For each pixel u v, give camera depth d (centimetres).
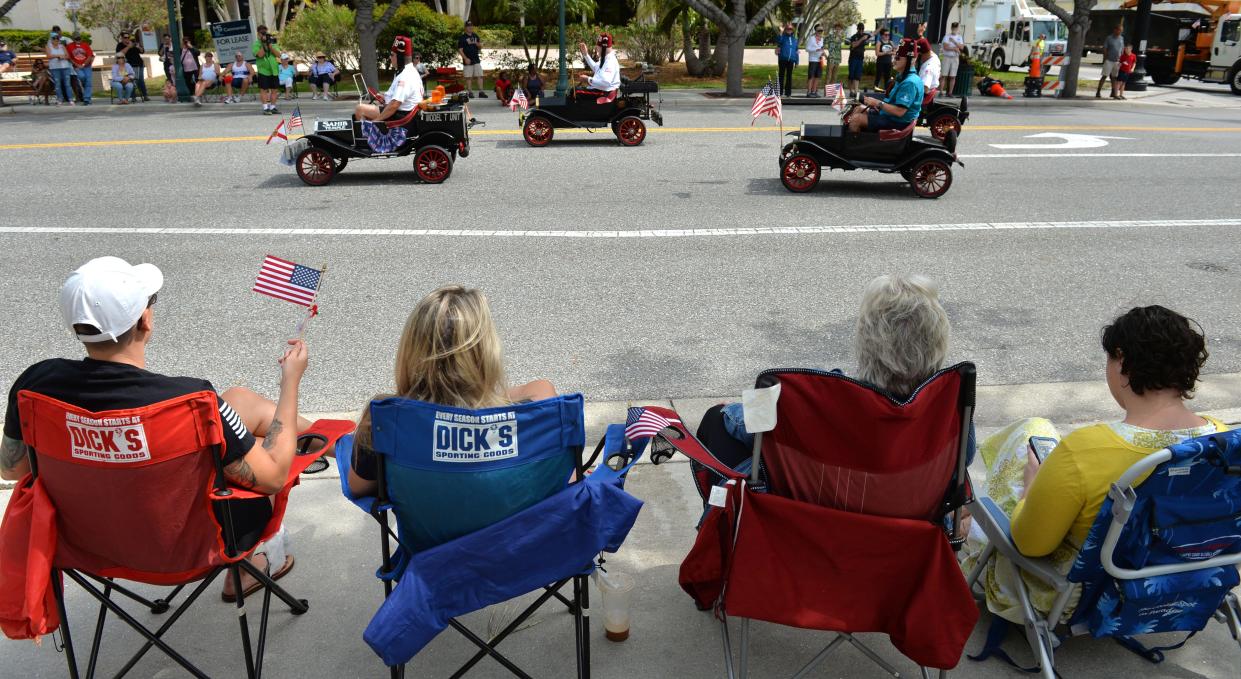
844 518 247
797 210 952
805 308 647
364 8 1980
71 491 234
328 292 677
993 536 278
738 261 762
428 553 241
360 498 264
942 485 252
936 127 1411
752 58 3188
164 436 228
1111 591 253
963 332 604
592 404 482
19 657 291
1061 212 947
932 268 747
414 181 1105
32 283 696
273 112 1830
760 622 312
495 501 244
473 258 766
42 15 3120
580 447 251
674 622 312
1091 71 3033
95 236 834
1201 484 240
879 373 254
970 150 1342
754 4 2425
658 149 1322
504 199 995
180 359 552
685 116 1731
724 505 265
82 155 1269
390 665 238
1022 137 1473
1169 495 240
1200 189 1064
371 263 751
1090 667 288
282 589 309
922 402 238
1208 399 488
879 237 844
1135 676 284
